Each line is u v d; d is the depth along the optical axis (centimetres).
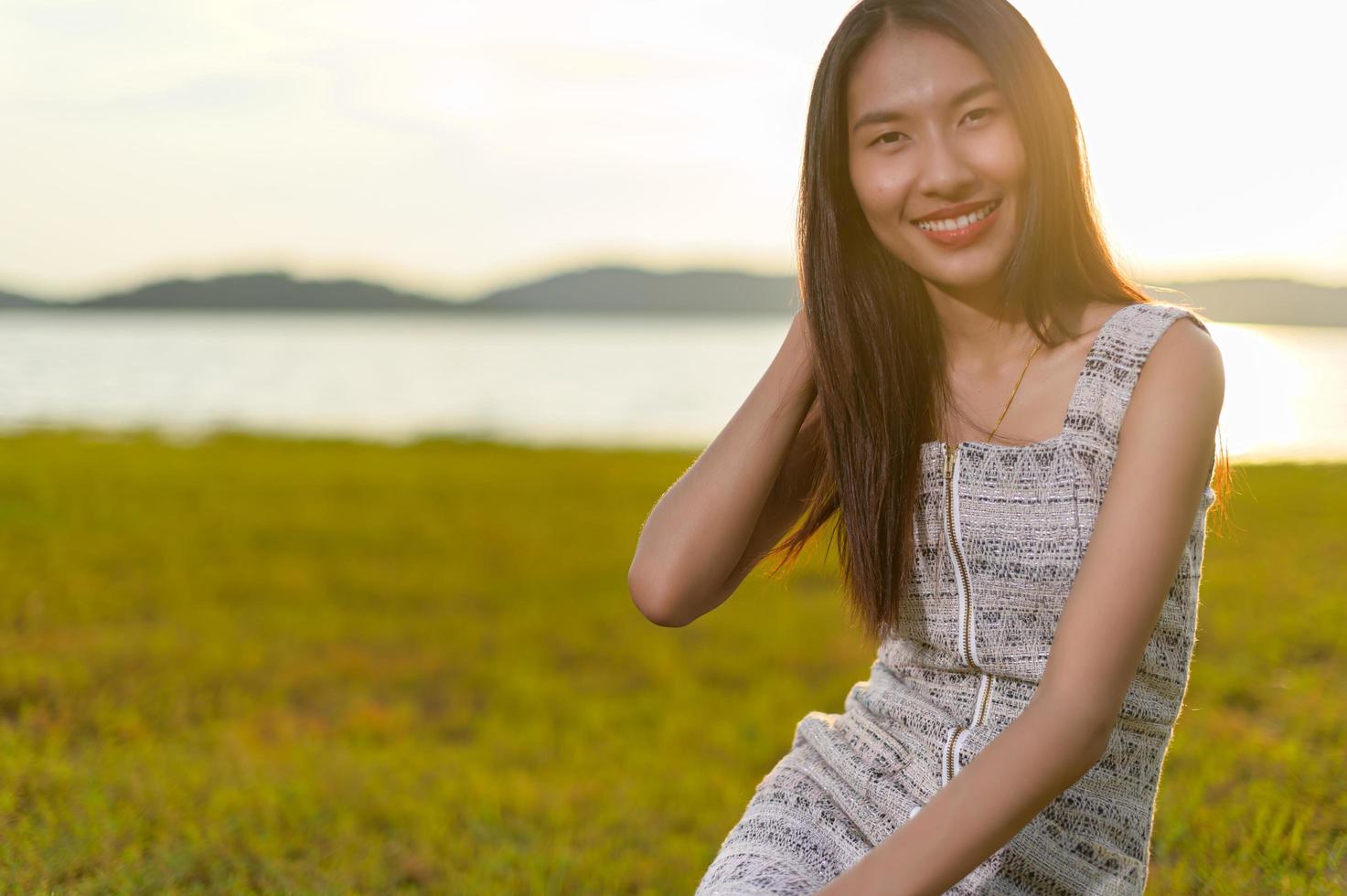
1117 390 143
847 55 152
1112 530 136
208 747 625
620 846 419
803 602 1070
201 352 18750
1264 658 623
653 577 167
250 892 332
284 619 1012
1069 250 152
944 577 158
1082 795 154
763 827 166
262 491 1867
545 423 6775
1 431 3250
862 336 161
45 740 562
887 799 160
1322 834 312
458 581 1198
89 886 317
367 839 409
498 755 628
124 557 1255
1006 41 146
